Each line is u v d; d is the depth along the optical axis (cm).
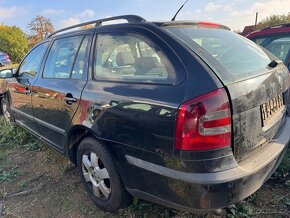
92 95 254
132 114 215
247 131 203
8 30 3488
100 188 266
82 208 280
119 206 255
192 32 238
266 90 222
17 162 388
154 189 213
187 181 187
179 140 186
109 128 236
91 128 254
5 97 501
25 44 3669
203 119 181
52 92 317
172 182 196
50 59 349
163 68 208
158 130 198
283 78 260
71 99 280
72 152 307
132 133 217
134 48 233
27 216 274
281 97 261
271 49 421
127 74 235
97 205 277
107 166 249
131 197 252
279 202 269
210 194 185
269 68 243
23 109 418
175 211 257
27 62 420
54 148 346
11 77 442
